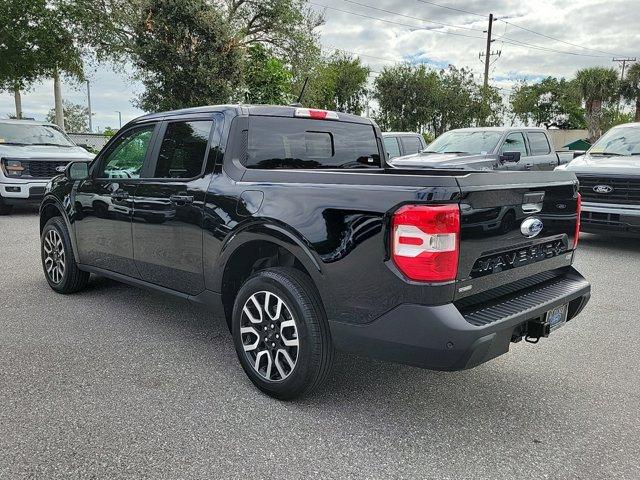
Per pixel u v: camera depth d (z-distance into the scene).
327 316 3.09
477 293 2.96
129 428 3.04
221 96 17.97
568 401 3.45
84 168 5.07
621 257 7.78
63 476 2.60
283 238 3.24
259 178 3.52
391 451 2.86
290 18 22.69
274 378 3.39
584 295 3.62
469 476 2.65
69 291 5.56
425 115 33.44
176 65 17.64
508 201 3.03
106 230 4.77
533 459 2.80
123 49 20.12
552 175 3.44
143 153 4.46
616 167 7.66
